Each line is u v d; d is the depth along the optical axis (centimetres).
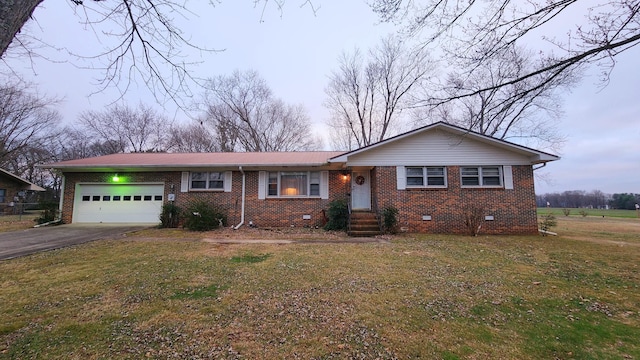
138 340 316
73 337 322
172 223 1318
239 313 388
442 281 534
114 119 3155
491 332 342
